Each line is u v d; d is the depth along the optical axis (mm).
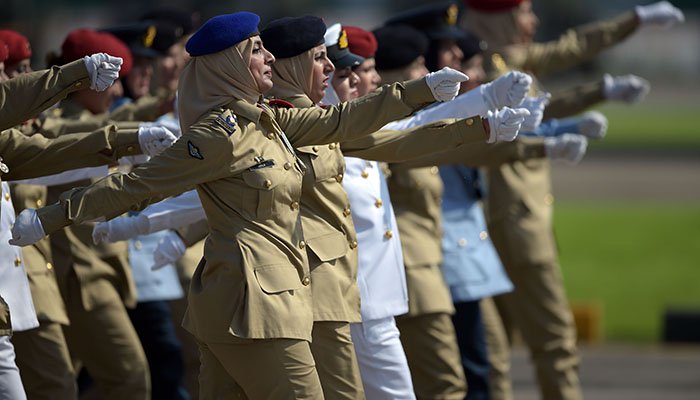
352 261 22344
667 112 168500
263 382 20078
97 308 26859
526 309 33312
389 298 23844
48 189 26781
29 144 21547
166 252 24312
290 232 20625
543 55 35375
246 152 20203
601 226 76312
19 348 23938
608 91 33094
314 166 21734
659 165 108625
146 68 31125
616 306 52656
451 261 30312
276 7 183500
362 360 23562
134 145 21578
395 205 28062
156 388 30016
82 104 27703
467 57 31406
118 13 162000
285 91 22531
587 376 41250
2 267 22125
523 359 43906
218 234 20453
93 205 19719
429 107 24703
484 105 22609
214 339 20203
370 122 20875
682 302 53281
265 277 20062
